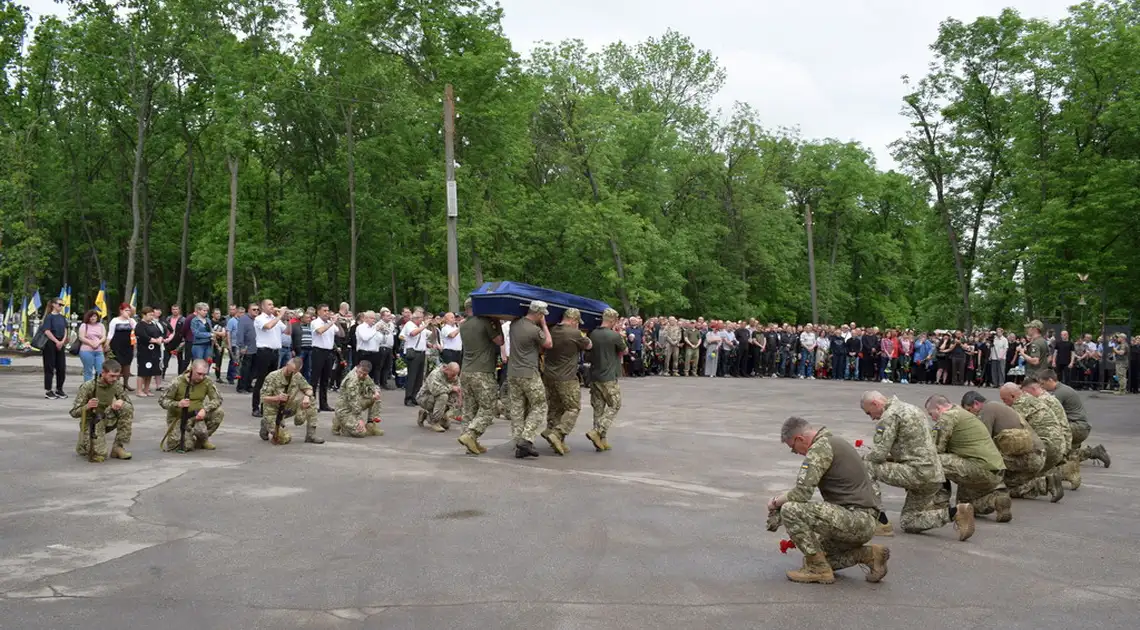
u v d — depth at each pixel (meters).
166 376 23.28
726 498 9.12
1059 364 29.03
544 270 46.50
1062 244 37.84
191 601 5.55
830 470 6.27
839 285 58.47
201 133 49.88
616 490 9.41
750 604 5.70
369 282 46.09
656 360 31.25
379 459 11.23
